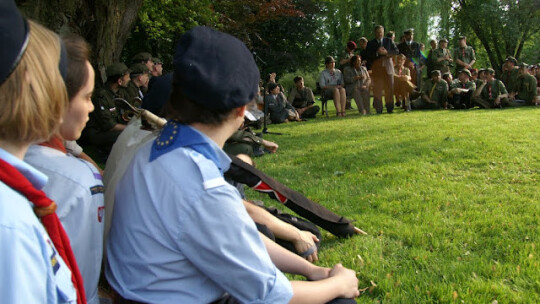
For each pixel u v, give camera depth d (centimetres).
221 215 128
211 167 133
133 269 135
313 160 600
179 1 1082
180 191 129
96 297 143
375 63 1298
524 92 1306
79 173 136
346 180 483
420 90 1458
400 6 2083
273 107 1166
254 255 133
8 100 88
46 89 92
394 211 376
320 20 2786
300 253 268
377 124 975
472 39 2955
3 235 84
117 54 814
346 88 1345
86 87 134
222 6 1421
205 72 128
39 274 89
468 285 252
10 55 86
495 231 324
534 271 262
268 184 270
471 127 828
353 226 323
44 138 98
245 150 381
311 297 161
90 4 741
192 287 135
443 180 466
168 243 130
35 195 95
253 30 1697
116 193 145
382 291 252
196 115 135
